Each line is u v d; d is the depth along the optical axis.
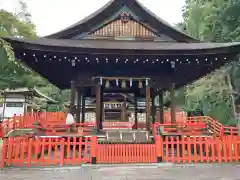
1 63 11.62
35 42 11.02
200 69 13.98
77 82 12.93
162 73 13.35
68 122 11.92
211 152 11.15
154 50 11.33
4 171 8.57
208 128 13.09
